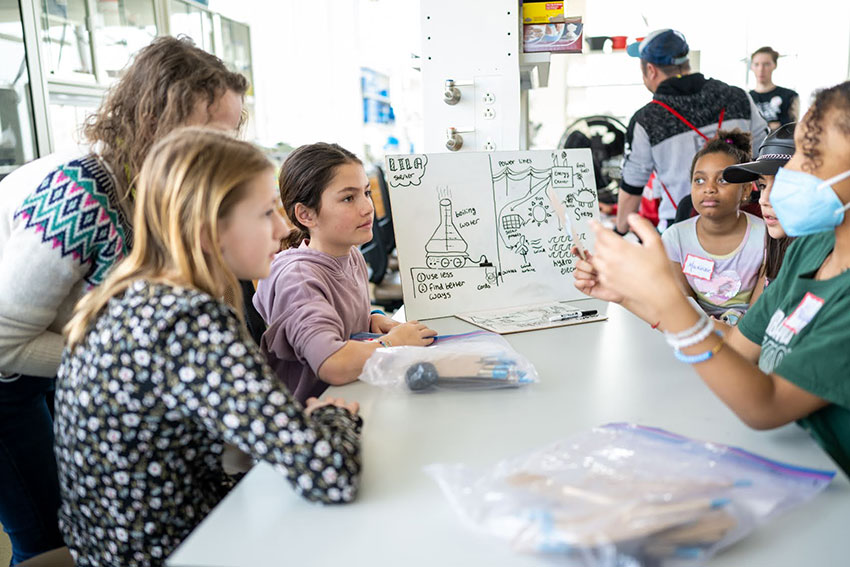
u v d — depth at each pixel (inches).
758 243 82.9
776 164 67.7
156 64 51.9
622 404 45.3
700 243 85.7
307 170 64.2
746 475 32.5
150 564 38.4
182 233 37.7
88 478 37.6
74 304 55.1
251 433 33.3
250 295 70.7
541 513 28.6
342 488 32.9
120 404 35.2
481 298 75.5
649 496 29.5
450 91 88.4
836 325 37.8
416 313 73.1
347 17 213.3
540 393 47.8
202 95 52.3
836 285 39.9
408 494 34.2
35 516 61.2
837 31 180.7
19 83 99.0
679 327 37.0
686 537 27.2
